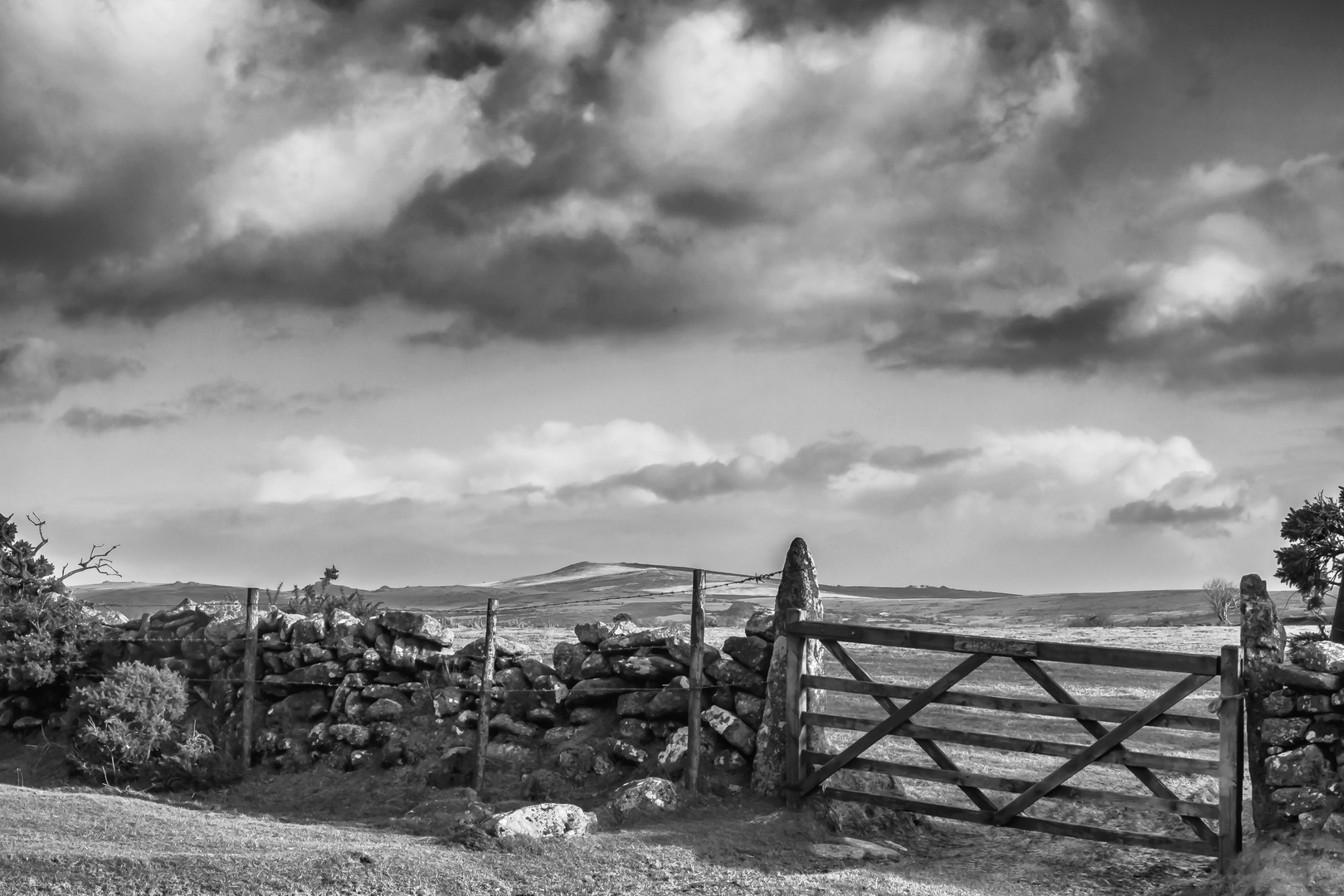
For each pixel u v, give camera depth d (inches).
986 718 1157.7
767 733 805.2
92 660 1105.4
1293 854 612.1
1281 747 645.9
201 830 714.2
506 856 653.9
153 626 1122.7
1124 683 1417.3
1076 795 696.4
